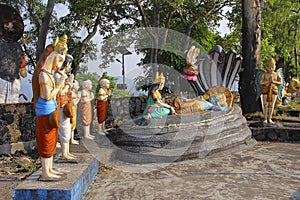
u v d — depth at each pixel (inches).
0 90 313.1
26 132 278.4
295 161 248.8
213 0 642.2
